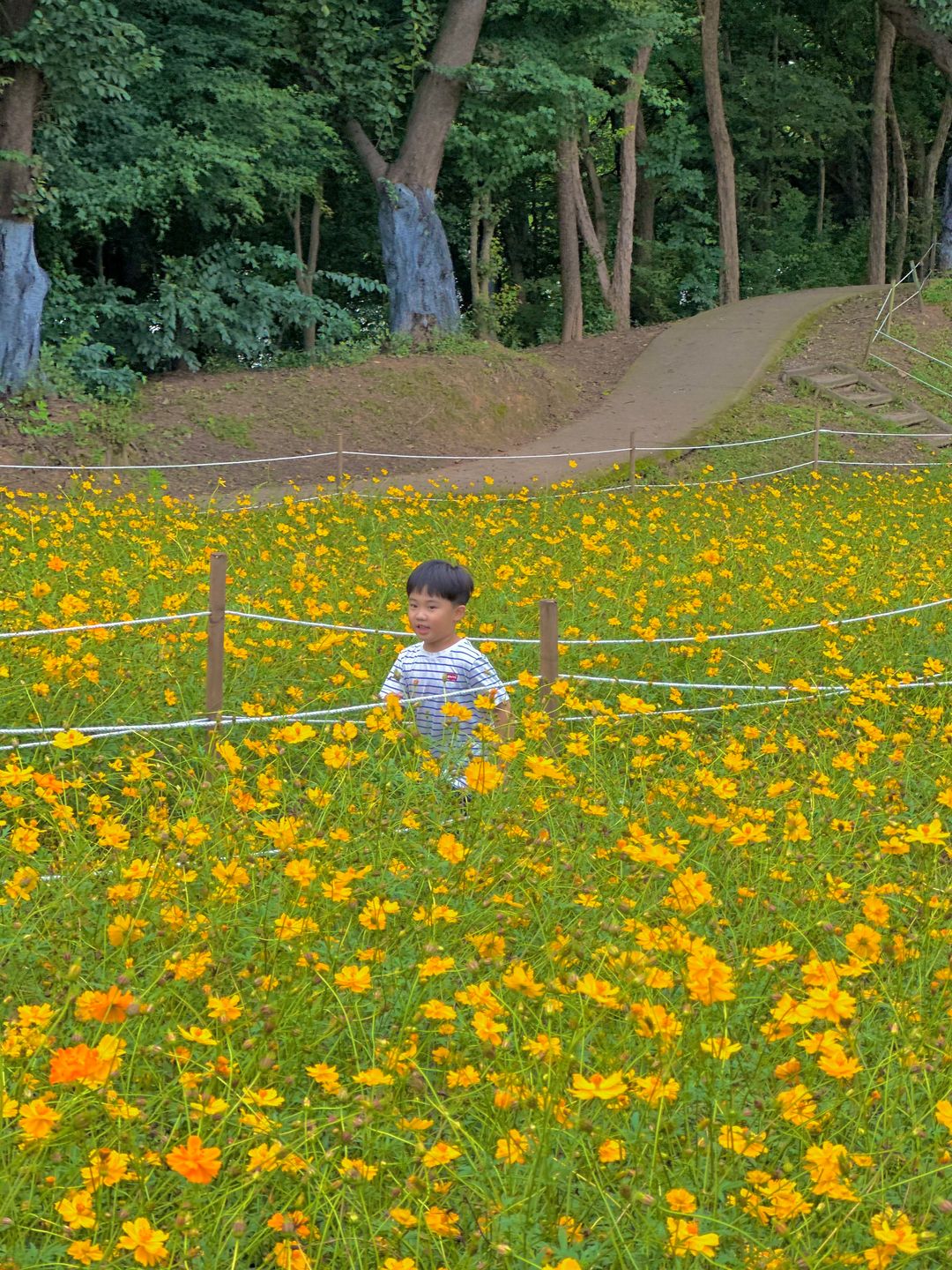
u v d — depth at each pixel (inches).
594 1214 97.5
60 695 208.8
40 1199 93.7
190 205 829.2
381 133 921.5
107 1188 95.0
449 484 644.1
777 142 1440.7
